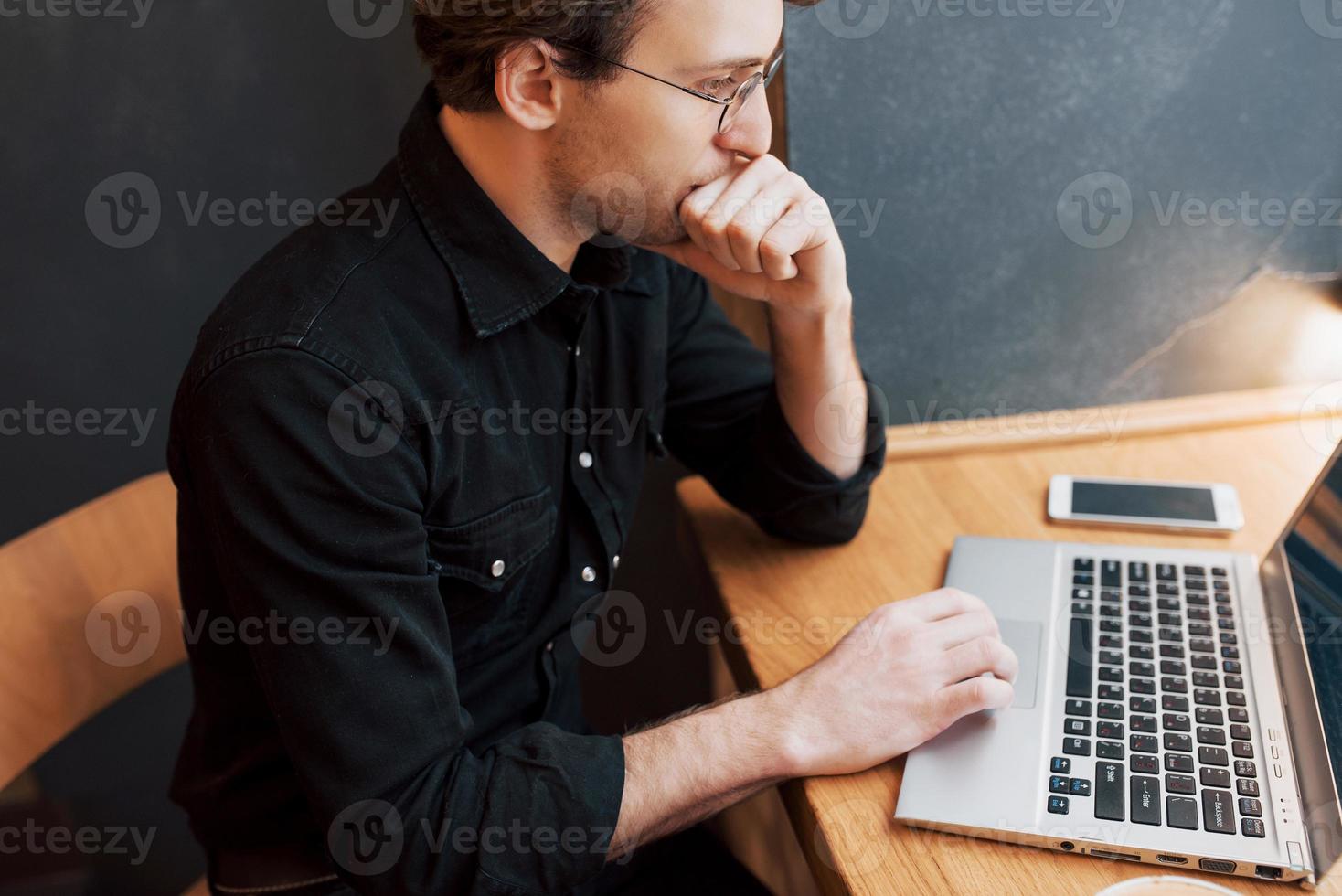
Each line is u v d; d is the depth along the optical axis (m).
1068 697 0.75
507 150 0.78
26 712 0.88
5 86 1.24
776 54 0.80
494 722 0.93
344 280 0.76
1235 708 0.72
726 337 1.09
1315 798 0.63
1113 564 0.89
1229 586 0.84
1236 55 1.03
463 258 0.80
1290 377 1.16
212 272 1.37
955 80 1.03
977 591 0.88
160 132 1.29
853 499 0.97
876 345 1.14
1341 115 1.05
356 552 0.71
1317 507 0.79
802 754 0.71
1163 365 1.17
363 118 1.32
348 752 0.71
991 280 1.12
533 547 0.87
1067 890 0.62
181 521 0.82
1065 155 1.07
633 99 0.74
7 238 1.31
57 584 0.92
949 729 0.73
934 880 0.63
